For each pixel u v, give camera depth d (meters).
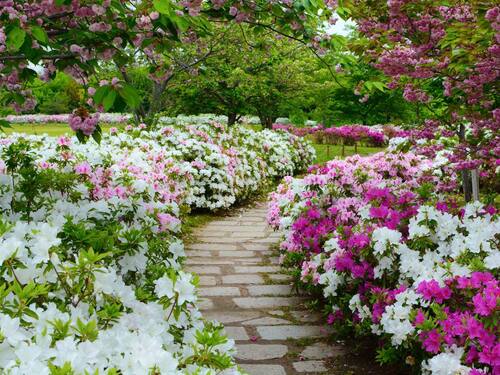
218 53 12.18
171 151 8.98
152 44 3.48
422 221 3.62
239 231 7.89
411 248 3.65
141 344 1.63
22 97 3.78
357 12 3.75
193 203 9.25
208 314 4.44
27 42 2.75
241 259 6.23
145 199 4.33
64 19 3.35
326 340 3.95
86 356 1.56
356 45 3.86
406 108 22.00
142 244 2.88
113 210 3.52
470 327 2.47
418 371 3.07
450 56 3.59
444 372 2.50
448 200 4.46
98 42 3.25
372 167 6.15
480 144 4.14
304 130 20.42
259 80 14.89
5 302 1.62
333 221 5.24
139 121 11.52
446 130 4.42
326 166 6.14
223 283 5.29
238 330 4.12
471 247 3.09
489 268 2.85
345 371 3.46
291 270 5.71
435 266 3.25
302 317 4.42
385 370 3.46
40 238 1.95
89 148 7.08
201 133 10.41
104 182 4.81
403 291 3.28
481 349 2.52
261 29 4.34
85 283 1.95
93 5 2.93
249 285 5.24
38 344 1.53
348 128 21.80
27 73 3.45
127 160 6.77
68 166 4.77
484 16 3.06
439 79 4.48
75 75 3.63
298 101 17.20
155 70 4.32
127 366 1.58
